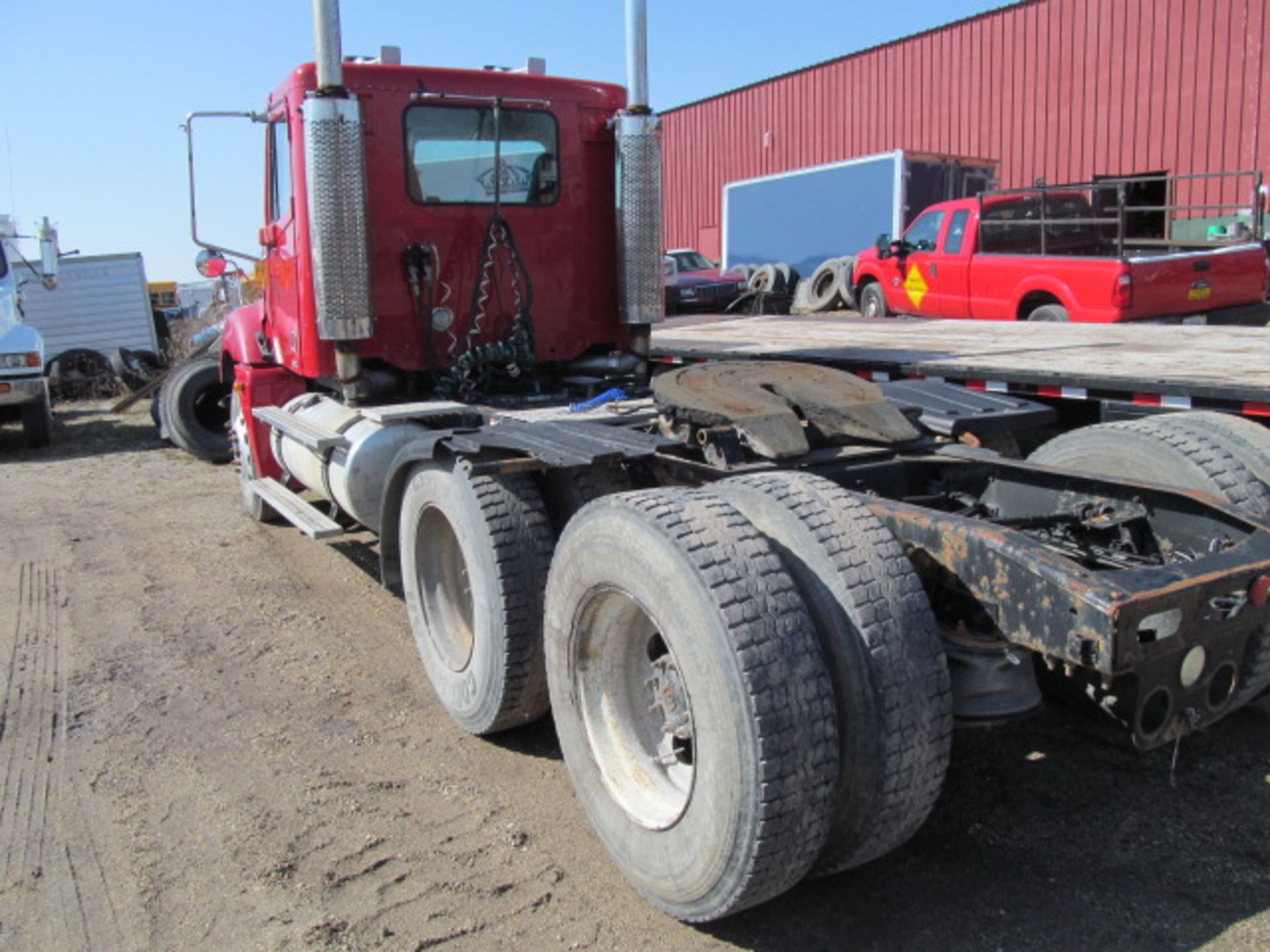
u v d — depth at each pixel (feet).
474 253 17.29
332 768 11.91
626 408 14.82
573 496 11.73
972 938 8.59
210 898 9.46
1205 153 60.08
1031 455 12.99
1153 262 33.17
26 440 37.65
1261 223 39.52
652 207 17.85
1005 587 8.05
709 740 7.88
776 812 7.56
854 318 34.55
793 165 84.79
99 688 14.42
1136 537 10.50
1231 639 8.83
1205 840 9.84
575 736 9.89
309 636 16.29
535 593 11.42
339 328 15.72
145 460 33.96
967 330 25.86
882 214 59.98
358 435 14.96
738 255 73.82
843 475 11.10
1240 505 10.53
